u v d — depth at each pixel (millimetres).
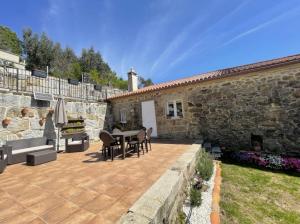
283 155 5582
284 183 4008
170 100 8219
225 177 4402
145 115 9008
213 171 4539
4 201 2441
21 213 2115
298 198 3309
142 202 1899
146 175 3291
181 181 2850
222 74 6578
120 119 9906
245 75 6375
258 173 4699
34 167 4176
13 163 4523
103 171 3639
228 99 6742
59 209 2180
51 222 1914
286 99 5629
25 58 25016
